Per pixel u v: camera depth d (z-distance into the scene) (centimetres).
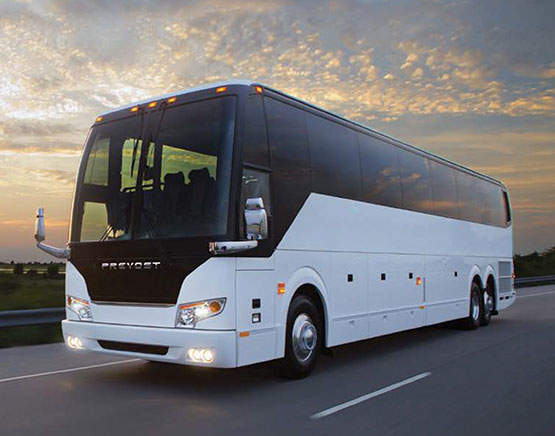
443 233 1301
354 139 958
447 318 1283
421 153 1224
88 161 769
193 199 666
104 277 712
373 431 524
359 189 953
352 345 1127
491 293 1581
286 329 743
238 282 650
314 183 820
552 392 692
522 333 1305
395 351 1042
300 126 804
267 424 542
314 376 793
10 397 646
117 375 777
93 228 735
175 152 696
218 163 664
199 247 646
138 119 739
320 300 832
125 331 678
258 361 673
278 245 726
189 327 643
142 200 702
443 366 877
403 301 1091
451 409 608
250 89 707
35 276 2030
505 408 614
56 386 706
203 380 751
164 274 663
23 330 1171
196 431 516
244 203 668
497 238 1656
